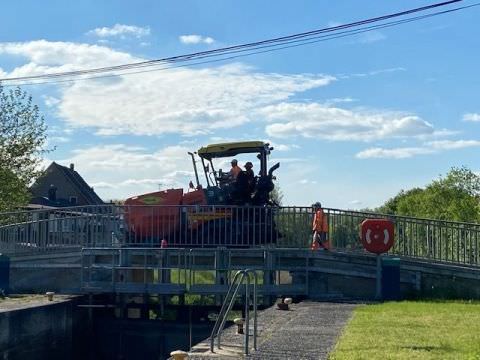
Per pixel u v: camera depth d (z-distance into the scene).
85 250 21.69
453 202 55.12
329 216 21.84
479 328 13.16
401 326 13.46
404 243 21.55
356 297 20.55
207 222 22.94
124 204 24.06
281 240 22.45
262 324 14.37
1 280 22.00
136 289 20.94
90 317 21.61
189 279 20.91
